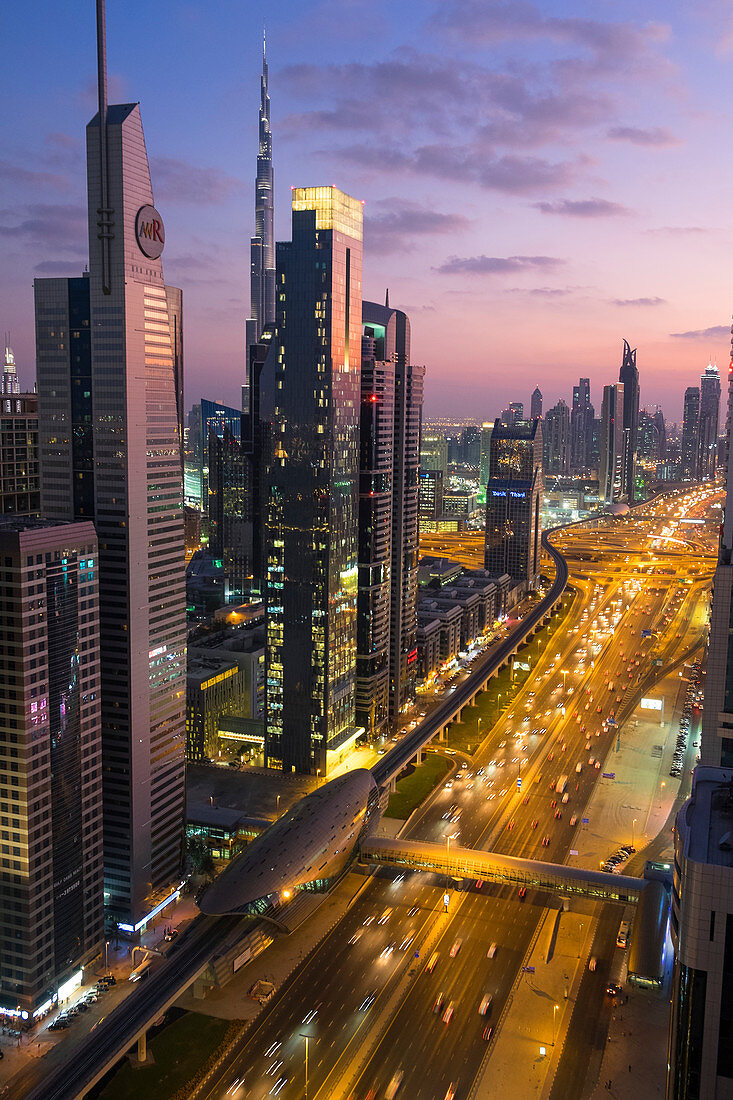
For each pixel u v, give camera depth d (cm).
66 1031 18912
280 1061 18012
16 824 18562
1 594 18125
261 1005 19838
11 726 18362
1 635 18262
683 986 10319
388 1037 18800
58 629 19262
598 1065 18012
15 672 18212
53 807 19312
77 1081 16125
